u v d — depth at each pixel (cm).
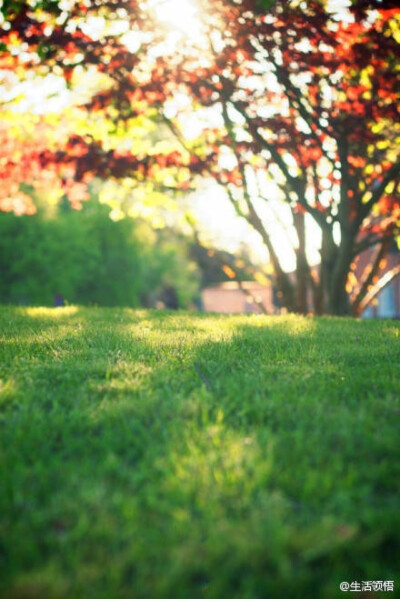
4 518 254
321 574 223
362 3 1056
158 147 1552
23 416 374
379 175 1484
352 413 383
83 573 214
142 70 1230
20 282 3897
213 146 1491
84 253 4328
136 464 312
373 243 1670
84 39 1182
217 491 270
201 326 857
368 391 440
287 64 1201
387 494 281
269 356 591
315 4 1098
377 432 349
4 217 3831
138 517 251
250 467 296
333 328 861
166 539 236
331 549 231
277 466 298
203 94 1276
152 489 272
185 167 1495
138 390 440
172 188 1581
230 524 243
